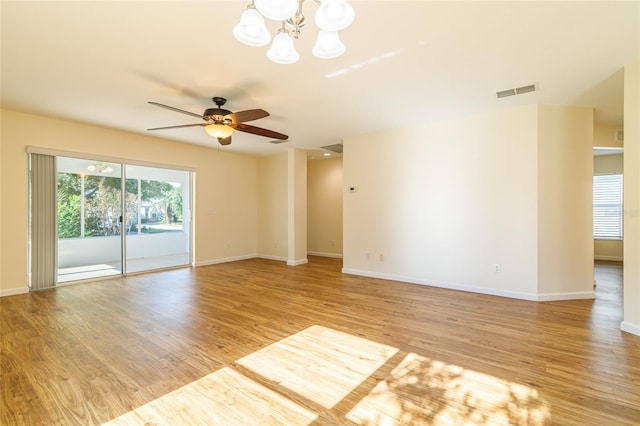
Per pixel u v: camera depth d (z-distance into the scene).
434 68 2.79
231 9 1.96
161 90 3.27
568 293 3.82
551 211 3.78
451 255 4.39
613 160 6.66
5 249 4.01
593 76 2.95
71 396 1.85
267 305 3.67
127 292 4.26
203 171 6.33
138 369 2.17
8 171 3.99
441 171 4.46
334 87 3.21
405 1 1.88
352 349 2.49
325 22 1.69
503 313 3.33
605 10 1.96
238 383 2.00
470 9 1.96
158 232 6.32
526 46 2.41
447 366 2.21
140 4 1.91
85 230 4.96
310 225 8.00
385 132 5.01
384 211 5.05
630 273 2.77
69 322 3.09
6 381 2.01
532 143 3.75
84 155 4.61
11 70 2.81
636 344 2.53
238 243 7.08
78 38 2.29
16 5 1.90
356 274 5.41
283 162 7.02
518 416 1.66
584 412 1.68
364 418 1.66
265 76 2.95
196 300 3.88
